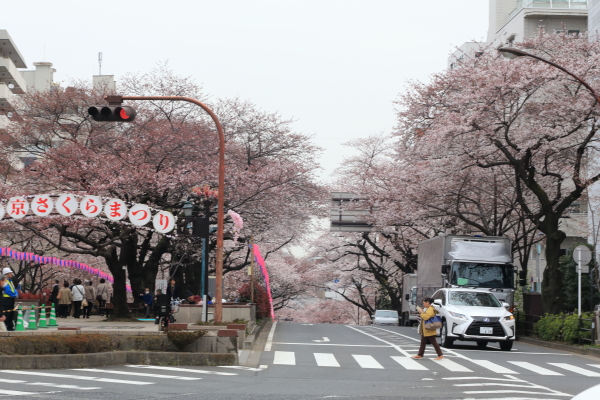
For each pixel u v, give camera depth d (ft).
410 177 106.42
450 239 87.30
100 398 28.68
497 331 63.16
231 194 100.94
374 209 131.44
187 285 114.52
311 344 65.05
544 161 94.79
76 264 101.55
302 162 118.73
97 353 44.19
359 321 219.00
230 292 153.48
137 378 37.32
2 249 83.92
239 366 45.78
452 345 66.69
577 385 38.78
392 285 172.76
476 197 109.40
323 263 183.62
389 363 49.47
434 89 97.96
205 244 63.00
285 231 128.77
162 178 86.12
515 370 46.65
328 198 124.06
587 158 101.65
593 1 118.32
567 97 83.46
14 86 182.19
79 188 86.17
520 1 158.30
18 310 60.49
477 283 83.10
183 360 46.01
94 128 97.09
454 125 84.53
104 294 102.17
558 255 84.07
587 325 67.15
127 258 95.81
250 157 116.06
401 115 103.19
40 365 40.93
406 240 137.08
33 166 90.02
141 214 67.56
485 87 81.97
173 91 113.09
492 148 94.27
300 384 36.52
